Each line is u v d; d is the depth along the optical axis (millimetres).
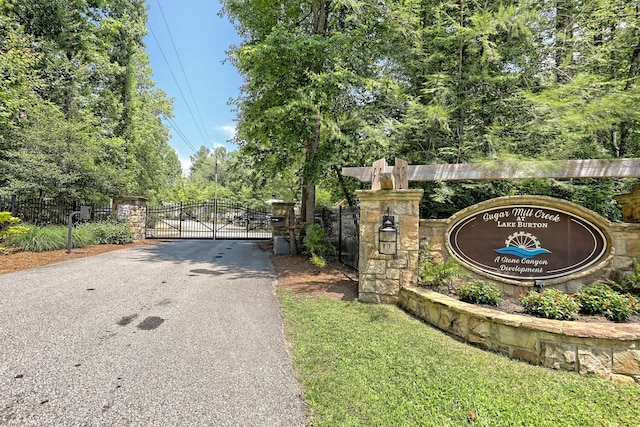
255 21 8172
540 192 6203
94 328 3383
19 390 2229
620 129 6422
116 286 5020
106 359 2748
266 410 2148
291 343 3256
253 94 9383
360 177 5461
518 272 4250
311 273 6859
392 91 7551
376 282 4695
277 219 10008
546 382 2604
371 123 7230
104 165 12023
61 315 3668
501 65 6762
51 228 8648
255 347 3129
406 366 2789
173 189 36125
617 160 4578
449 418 2100
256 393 2346
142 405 2145
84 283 5074
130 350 2939
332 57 7500
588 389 2525
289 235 10297
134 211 11891
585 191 6145
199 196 35031
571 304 3297
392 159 6988
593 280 4027
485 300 3807
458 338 3436
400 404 2240
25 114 10734
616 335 2709
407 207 4578
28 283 4875
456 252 4527
